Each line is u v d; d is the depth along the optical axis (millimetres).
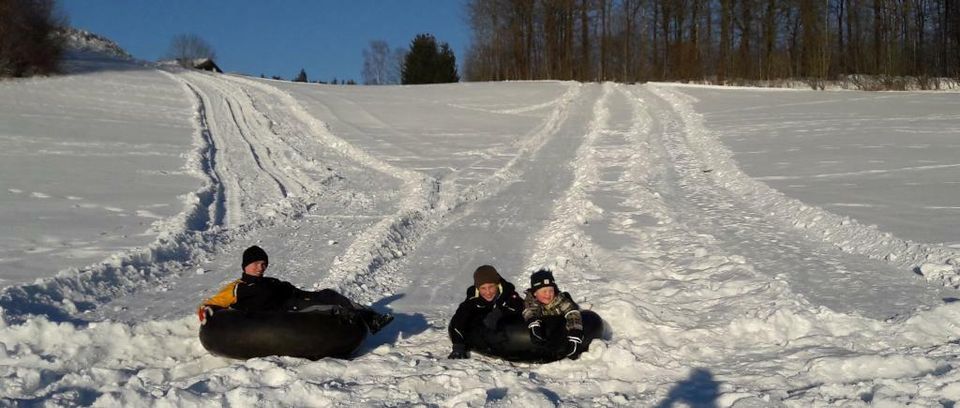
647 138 24688
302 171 19859
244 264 7051
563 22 68812
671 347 6730
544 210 15047
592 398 5684
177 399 5441
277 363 6469
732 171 17797
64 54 46094
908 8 52188
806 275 8922
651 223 12797
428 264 10891
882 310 7371
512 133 27125
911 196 13680
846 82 48156
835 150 20031
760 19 61375
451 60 76250
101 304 8516
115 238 11633
